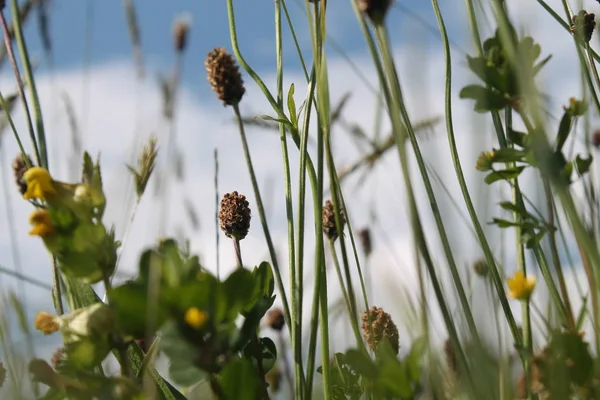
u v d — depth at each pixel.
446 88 0.38
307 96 0.37
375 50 0.32
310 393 0.36
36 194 0.34
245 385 0.33
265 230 0.40
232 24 0.40
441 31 0.38
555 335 0.33
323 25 0.35
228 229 0.41
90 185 0.34
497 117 0.39
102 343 0.33
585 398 0.33
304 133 0.37
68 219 0.34
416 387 0.33
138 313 0.33
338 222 0.36
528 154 0.35
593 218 0.35
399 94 0.33
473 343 0.33
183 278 0.33
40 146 0.43
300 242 0.37
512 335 0.37
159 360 0.36
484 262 0.34
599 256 0.32
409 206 0.32
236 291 0.33
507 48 0.32
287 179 0.39
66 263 0.34
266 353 0.37
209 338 0.33
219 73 0.43
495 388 0.33
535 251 0.37
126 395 0.33
